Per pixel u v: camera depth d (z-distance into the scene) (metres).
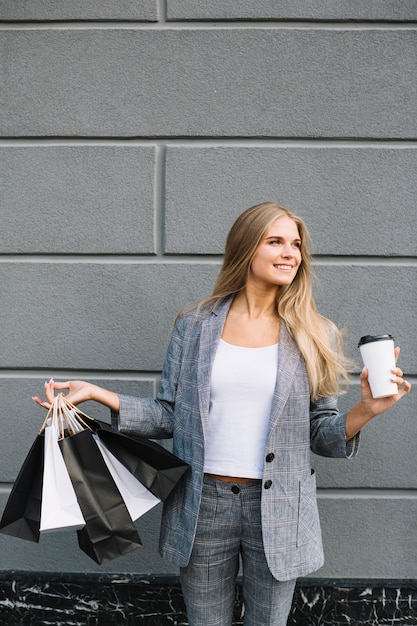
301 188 2.71
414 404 2.73
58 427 1.96
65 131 2.74
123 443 2.00
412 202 2.70
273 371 1.99
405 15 2.68
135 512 1.98
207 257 2.74
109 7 2.71
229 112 2.71
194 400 2.02
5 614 2.79
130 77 2.72
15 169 2.75
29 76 2.74
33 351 2.77
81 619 2.77
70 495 1.86
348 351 2.72
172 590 2.74
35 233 2.76
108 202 2.74
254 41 2.70
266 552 1.92
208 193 2.72
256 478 1.96
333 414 2.09
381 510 2.74
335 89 2.70
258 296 2.10
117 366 2.76
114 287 2.76
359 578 2.75
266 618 2.03
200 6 2.69
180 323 2.20
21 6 2.73
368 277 2.71
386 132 2.70
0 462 2.79
